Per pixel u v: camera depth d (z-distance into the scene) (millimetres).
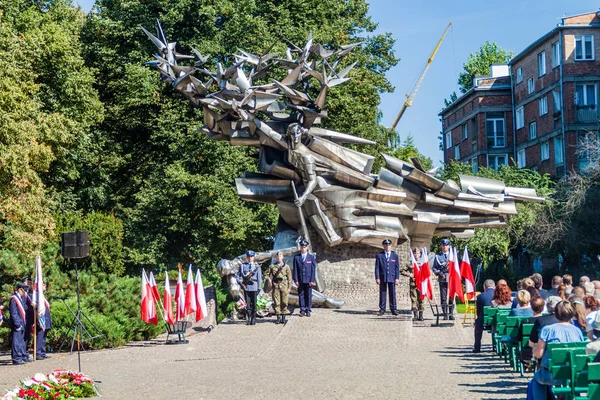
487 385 15047
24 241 32281
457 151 76312
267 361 19797
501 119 67688
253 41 41188
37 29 38781
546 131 59531
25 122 32781
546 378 11297
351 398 14219
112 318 25062
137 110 43500
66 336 24344
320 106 30031
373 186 31469
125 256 41844
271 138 29781
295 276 27047
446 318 26344
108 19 43094
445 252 26625
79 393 15656
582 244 45656
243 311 28250
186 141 40875
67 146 39625
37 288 22500
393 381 15836
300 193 30828
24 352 22062
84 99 40594
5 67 32812
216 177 39594
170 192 39438
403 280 31688
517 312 16125
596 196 45094
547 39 58625
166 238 42156
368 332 23766
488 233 46438
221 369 18766
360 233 30953
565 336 11516
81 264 36312
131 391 16234
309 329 24562
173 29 42250
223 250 41156
